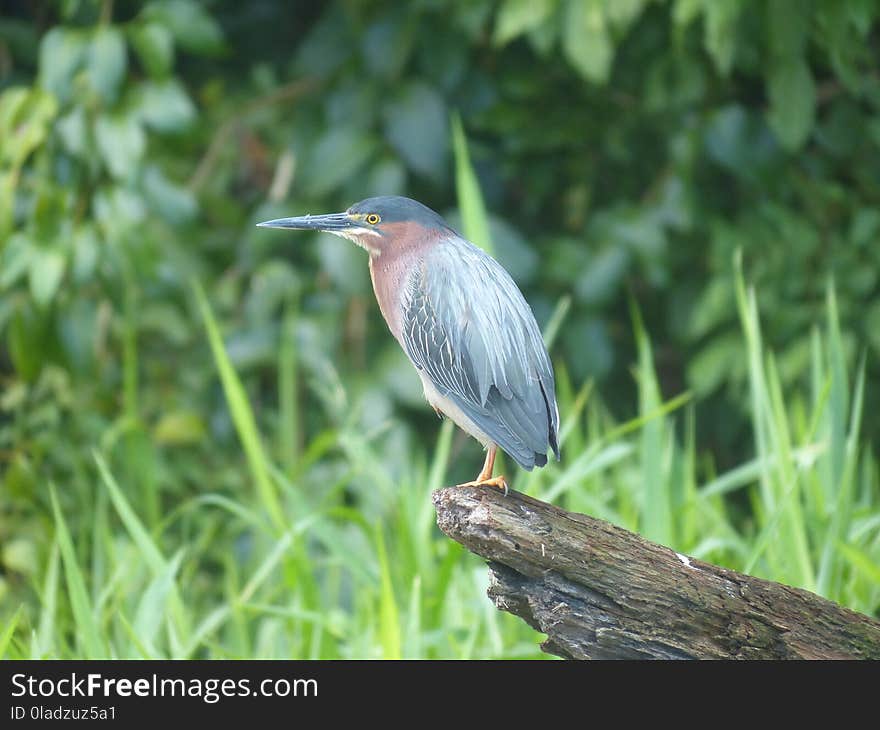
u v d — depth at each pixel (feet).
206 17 35.99
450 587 27.68
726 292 37.24
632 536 18.62
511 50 40.04
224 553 36.88
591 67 33.65
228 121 40.04
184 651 24.20
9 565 35.19
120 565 26.68
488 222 37.50
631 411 42.65
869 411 39.55
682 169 37.60
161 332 40.09
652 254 37.37
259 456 26.00
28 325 36.50
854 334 38.06
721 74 37.37
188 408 38.73
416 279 23.98
